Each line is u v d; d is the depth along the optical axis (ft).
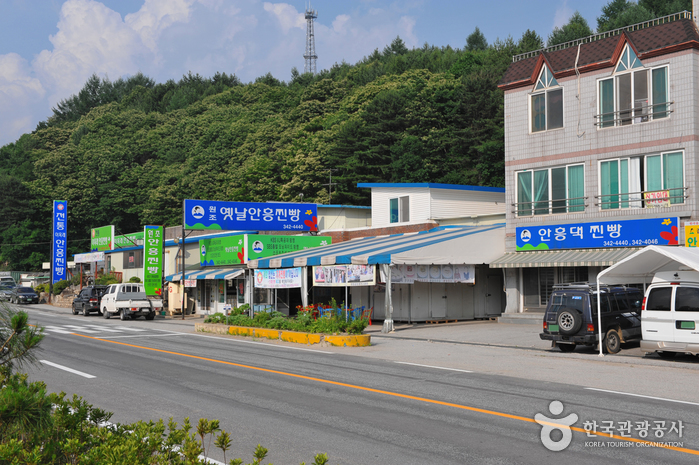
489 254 88.94
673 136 73.72
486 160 177.88
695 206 71.51
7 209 283.79
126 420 29.27
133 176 295.07
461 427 27.55
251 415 30.32
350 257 82.12
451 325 87.40
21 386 17.31
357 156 195.72
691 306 48.70
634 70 77.56
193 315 137.39
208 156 268.62
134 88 454.40
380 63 320.70
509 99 90.68
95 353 58.29
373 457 22.99
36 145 346.33
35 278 246.27
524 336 69.97
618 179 78.69
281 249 122.52
